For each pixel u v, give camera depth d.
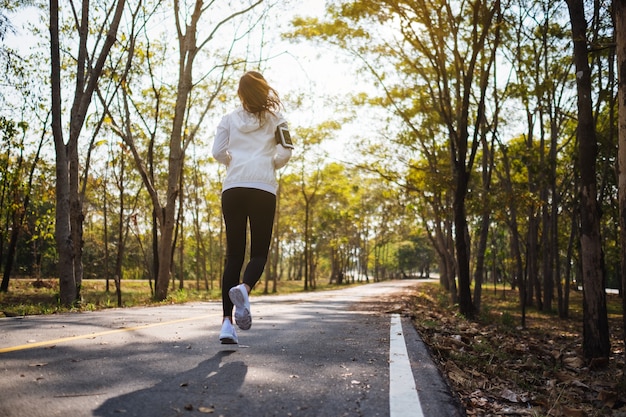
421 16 14.57
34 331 4.99
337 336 5.66
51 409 2.43
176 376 3.18
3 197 24.47
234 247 4.16
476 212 15.65
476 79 20.44
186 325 5.98
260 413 2.52
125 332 5.08
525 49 20.17
